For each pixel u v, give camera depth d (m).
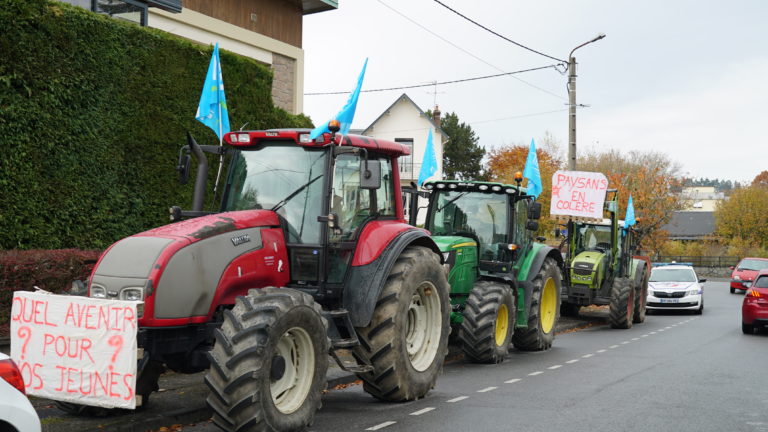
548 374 10.78
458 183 13.12
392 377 8.07
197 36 15.23
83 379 6.03
